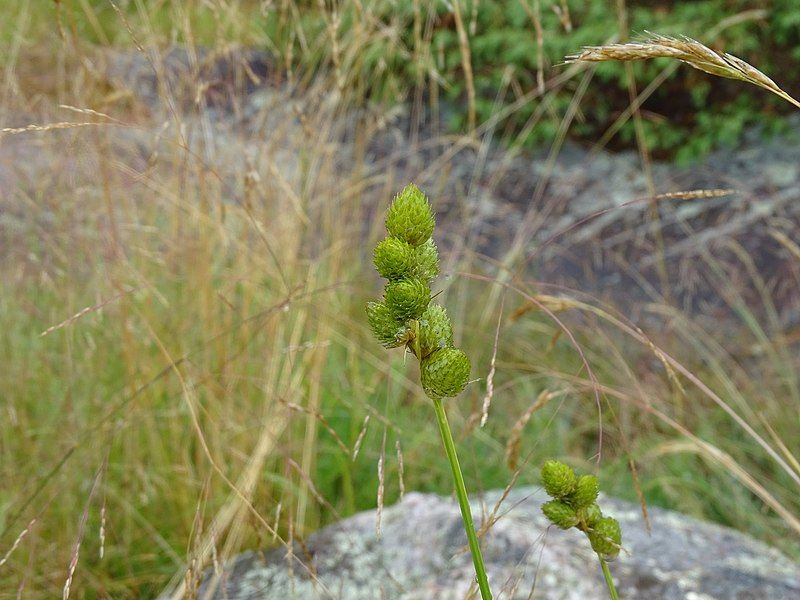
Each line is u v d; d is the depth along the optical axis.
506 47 6.19
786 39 6.05
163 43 3.17
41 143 3.00
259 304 3.12
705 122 6.04
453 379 0.90
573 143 6.48
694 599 2.04
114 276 2.89
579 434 3.84
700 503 3.52
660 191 5.95
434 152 5.85
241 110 3.08
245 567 2.30
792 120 6.19
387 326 0.93
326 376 3.38
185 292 3.07
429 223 0.96
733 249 5.29
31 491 2.62
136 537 2.70
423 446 3.38
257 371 2.98
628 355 4.34
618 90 6.25
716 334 4.69
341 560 2.24
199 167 2.71
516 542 2.15
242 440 2.75
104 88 3.09
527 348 4.18
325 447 3.08
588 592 2.02
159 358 2.88
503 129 6.43
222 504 2.65
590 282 5.11
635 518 2.42
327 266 3.61
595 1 6.06
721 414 3.99
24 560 2.49
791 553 3.19
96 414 2.81
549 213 5.73
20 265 3.13
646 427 3.85
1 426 2.79
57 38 3.10
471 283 4.54
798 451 3.76
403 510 2.36
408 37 4.55
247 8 3.55
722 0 5.96
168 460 2.84
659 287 5.11
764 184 5.84
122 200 2.98
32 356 3.00
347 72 3.33
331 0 3.02
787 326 4.70
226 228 3.00
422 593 2.06
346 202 3.65
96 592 2.52
